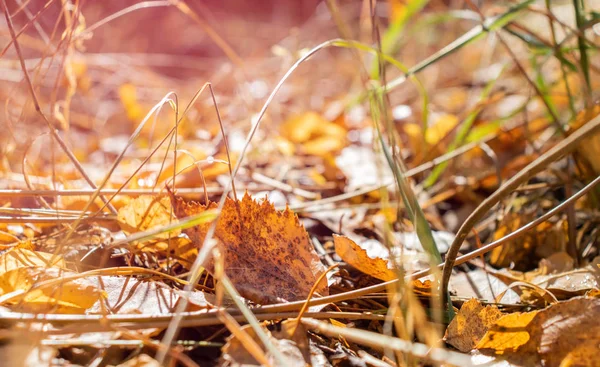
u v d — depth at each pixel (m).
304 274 0.38
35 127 0.66
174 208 0.39
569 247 0.47
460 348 0.36
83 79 0.74
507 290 0.41
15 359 0.32
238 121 0.76
